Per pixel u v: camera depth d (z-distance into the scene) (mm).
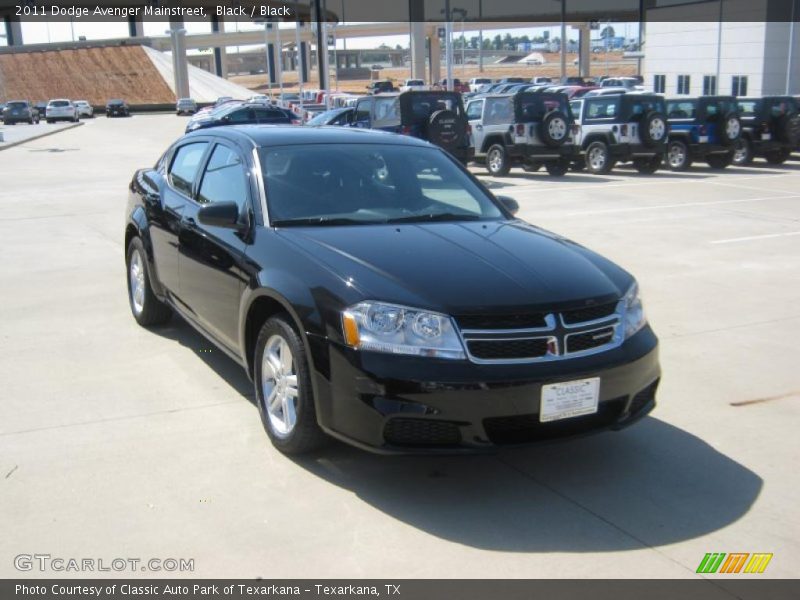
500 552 3461
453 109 18234
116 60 109938
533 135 19203
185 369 5652
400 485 4043
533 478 4148
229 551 3438
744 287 8180
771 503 3926
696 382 5555
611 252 9867
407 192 5133
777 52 41375
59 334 6469
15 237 10836
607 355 3934
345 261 4109
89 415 4832
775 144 21641
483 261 4180
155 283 6223
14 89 103188
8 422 4719
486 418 3666
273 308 4418
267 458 4297
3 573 3248
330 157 5203
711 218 12586
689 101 20609
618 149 19547
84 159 24844
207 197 5473
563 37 54031
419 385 3633
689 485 4094
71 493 3896
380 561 3383
